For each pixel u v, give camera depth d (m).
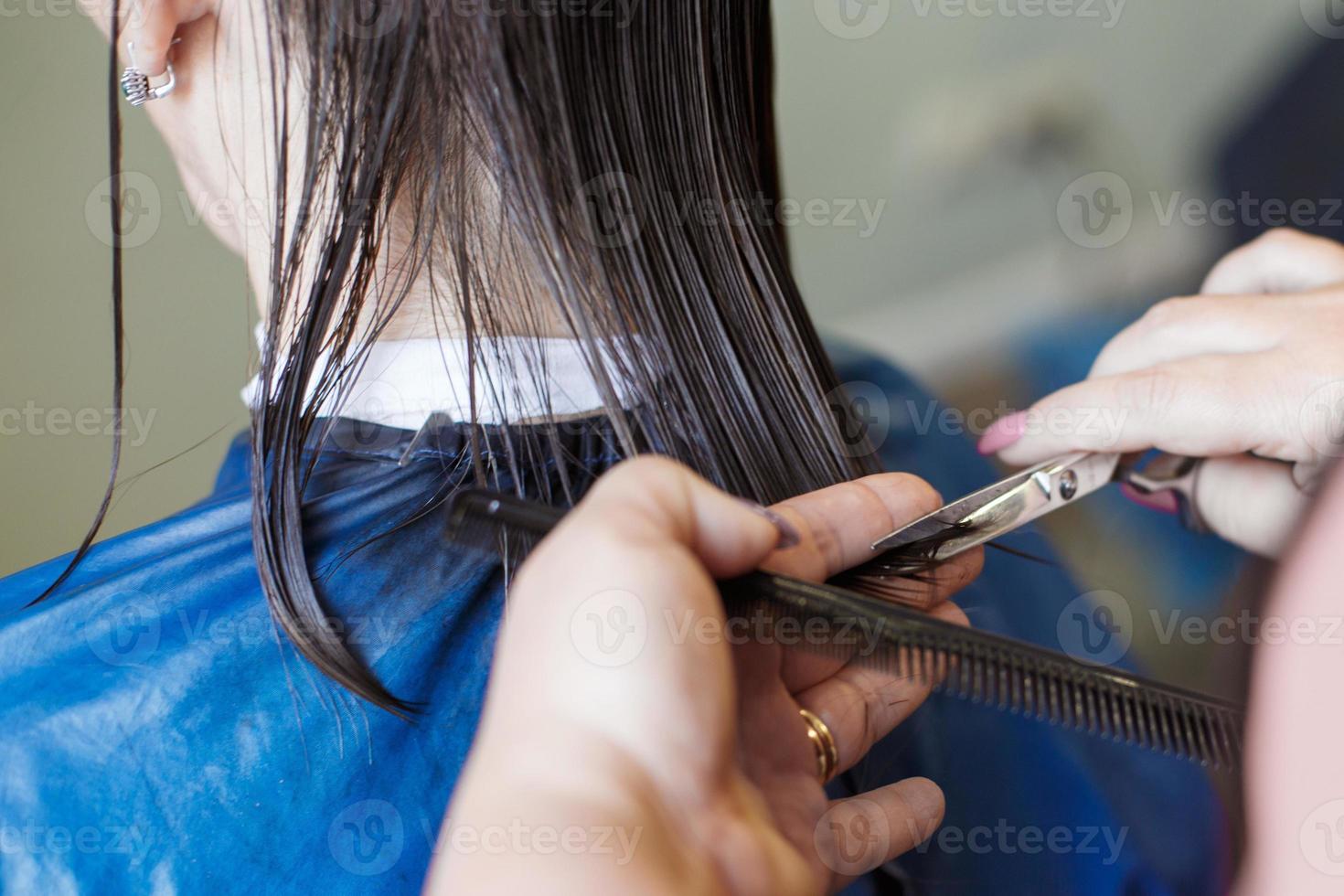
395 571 0.51
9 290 1.54
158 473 1.59
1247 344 0.63
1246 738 0.12
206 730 0.47
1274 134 1.29
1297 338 0.62
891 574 0.43
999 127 1.46
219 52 0.54
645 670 0.27
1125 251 1.41
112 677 0.47
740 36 0.55
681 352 0.53
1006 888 0.54
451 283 0.52
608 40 0.48
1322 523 0.11
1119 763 0.56
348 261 0.50
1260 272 0.77
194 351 1.57
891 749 0.55
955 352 1.47
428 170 0.49
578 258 0.49
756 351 0.55
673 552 0.28
